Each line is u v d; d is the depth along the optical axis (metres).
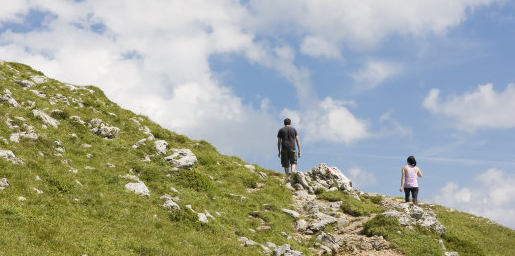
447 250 20.70
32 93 29.39
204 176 24.91
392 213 22.47
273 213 23.02
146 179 22.09
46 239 12.45
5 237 11.76
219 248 16.23
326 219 23.81
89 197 16.88
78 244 12.79
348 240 20.81
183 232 16.95
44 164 18.67
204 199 22.08
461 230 25.61
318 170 31.77
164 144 28.83
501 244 25.20
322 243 20.56
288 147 31.22
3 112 22.05
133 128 31.59
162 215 17.89
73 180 18.02
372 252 19.31
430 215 25.09
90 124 28.34
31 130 21.77
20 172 16.53
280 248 17.64
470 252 21.50
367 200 30.02
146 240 14.81
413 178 25.30
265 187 27.94
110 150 25.20
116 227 15.21
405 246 19.72
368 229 21.80
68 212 14.95
